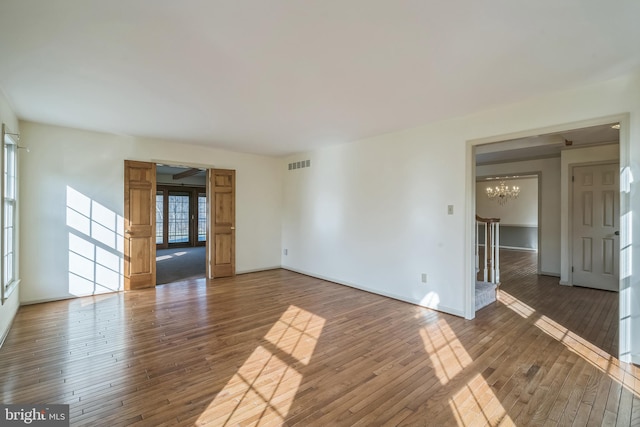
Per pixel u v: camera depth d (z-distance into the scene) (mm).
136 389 2230
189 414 1960
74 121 4082
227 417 1935
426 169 4145
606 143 4941
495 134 3473
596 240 5066
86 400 2096
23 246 4102
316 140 5141
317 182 5926
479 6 1736
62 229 4398
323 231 5797
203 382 2330
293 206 6539
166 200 10547
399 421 1905
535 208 9844
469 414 1971
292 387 2270
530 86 2871
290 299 4512
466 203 3719
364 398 2139
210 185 5848
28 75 2652
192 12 1787
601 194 5023
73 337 3129
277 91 3014
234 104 3393
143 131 4605
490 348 2908
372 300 4469
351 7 1744
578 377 2400
